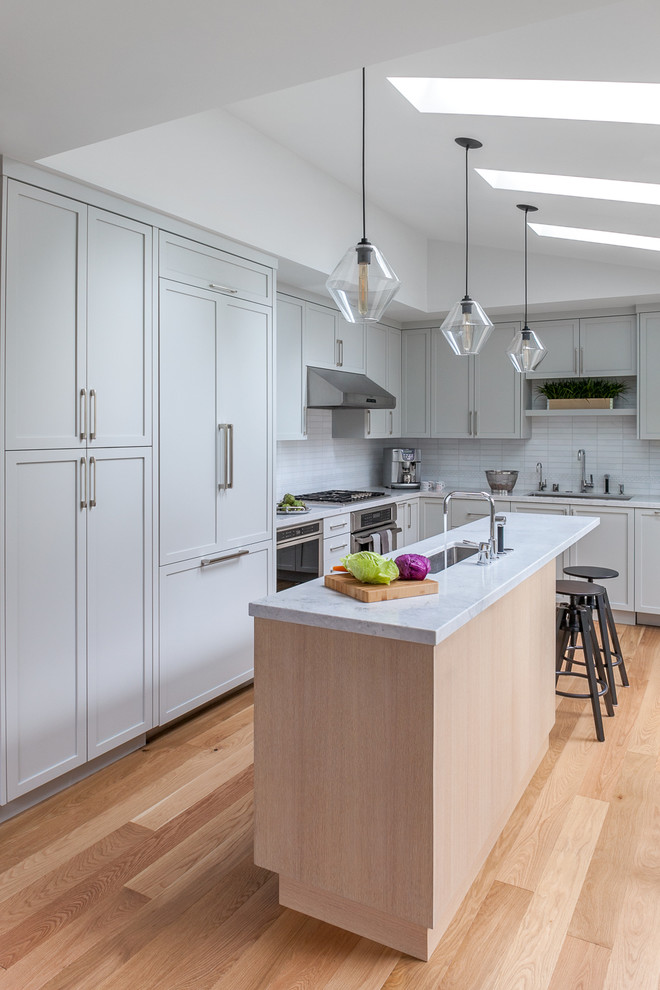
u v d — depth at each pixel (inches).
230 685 151.3
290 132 147.1
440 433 249.4
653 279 201.8
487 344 239.9
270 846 86.7
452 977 76.0
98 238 114.7
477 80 110.0
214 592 145.2
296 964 78.1
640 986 74.5
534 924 84.1
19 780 106.4
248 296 151.0
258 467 157.2
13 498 103.0
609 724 142.9
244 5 64.1
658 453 229.1
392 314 235.6
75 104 84.5
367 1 63.4
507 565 108.8
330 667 81.0
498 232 198.2
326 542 188.4
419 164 148.3
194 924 84.7
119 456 120.5
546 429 245.8
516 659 107.5
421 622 76.0
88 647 116.6
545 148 120.5
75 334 111.5
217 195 137.7
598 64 90.0
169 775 121.2
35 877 93.4
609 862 96.3
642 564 210.4
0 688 102.7
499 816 101.4
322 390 193.9
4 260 100.0
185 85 80.2
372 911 81.8
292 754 84.3
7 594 102.9
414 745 76.6
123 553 122.5
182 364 133.6
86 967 77.5
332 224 176.1
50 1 63.3
